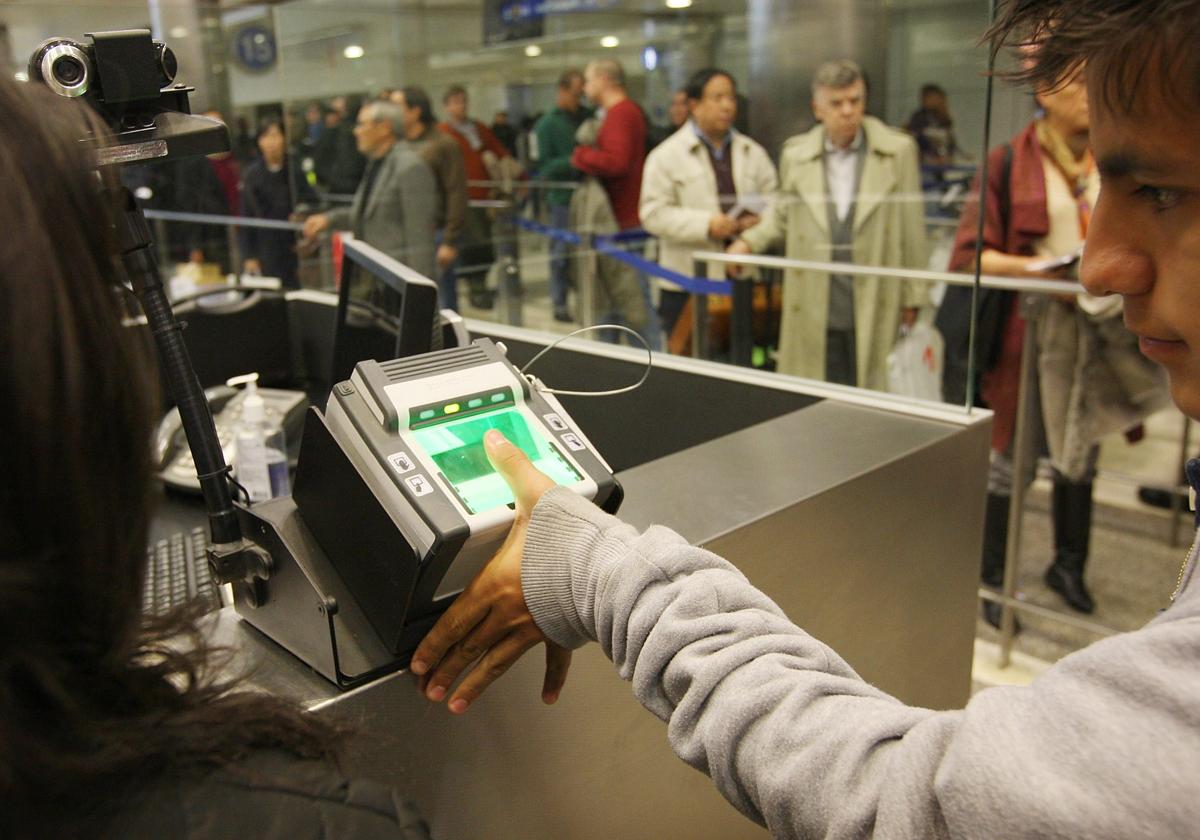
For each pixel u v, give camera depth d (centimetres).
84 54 71
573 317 338
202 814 39
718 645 60
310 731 46
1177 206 46
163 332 79
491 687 83
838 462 116
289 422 151
